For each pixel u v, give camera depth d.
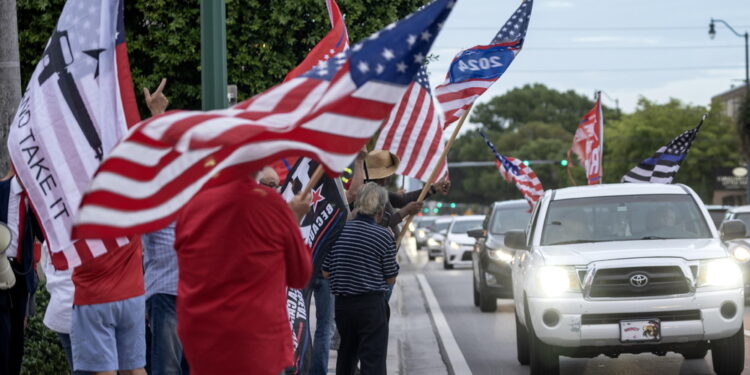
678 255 10.80
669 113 84.81
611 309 10.63
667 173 16.59
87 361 7.39
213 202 5.41
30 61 17.05
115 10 6.82
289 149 5.28
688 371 11.79
